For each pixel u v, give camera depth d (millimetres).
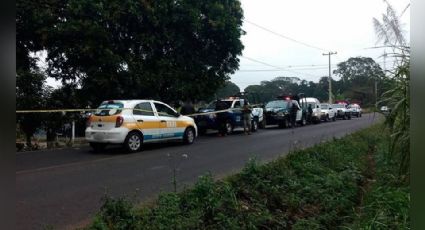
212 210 6117
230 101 21250
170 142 16172
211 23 20641
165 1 18812
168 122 14703
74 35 16719
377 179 9125
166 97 20438
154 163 11086
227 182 7504
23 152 13500
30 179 8891
